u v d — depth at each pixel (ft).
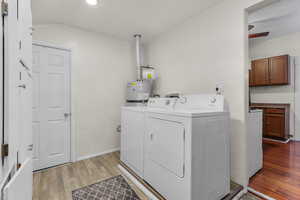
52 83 7.50
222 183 4.77
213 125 4.49
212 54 6.48
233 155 5.72
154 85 10.20
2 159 2.21
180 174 4.09
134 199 4.99
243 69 5.41
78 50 8.27
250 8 5.32
